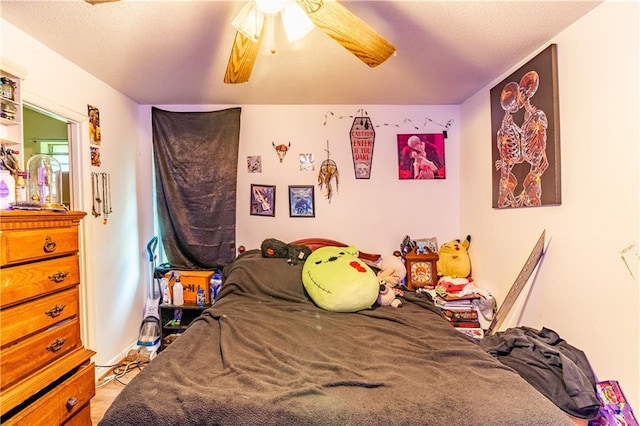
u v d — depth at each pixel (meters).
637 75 1.32
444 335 1.71
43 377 1.33
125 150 2.69
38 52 1.81
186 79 2.36
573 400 1.33
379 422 1.01
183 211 2.89
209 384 1.19
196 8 1.51
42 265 1.35
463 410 1.05
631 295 1.36
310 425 1.00
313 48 1.90
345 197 3.01
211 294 2.78
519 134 2.06
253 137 2.99
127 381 2.28
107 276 2.43
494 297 2.41
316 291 2.16
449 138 3.03
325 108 2.99
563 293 1.72
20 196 1.53
